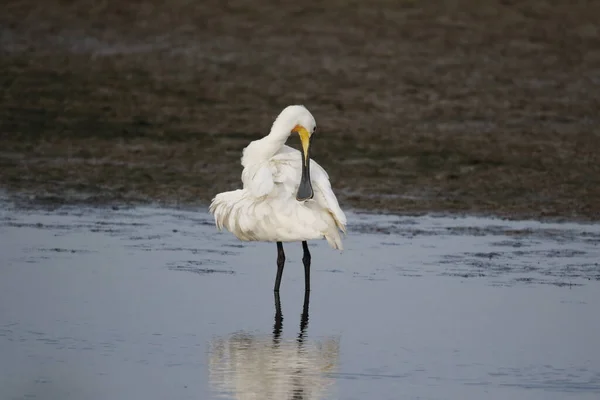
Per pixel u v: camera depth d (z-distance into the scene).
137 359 10.05
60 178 18.05
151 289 12.41
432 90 25.75
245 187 12.40
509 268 13.58
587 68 28.81
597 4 35.50
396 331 11.04
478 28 32.66
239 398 9.08
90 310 11.56
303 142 12.98
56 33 31.31
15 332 10.81
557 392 9.41
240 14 33.88
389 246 14.61
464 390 9.41
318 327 11.15
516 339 10.85
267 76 26.83
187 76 26.62
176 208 16.61
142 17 33.59
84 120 22.20
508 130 22.20
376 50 29.92
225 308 11.76
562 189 18.11
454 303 12.09
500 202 17.23
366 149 20.25
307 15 33.88
